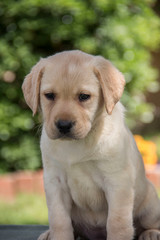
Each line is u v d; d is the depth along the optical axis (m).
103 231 4.21
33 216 7.04
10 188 8.06
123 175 3.75
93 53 8.80
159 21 9.57
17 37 8.52
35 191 8.26
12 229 4.98
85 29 8.67
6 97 8.69
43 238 4.17
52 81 3.70
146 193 4.18
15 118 8.49
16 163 8.80
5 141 8.70
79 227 4.27
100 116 3.77
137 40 9.05
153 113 13.84
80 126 3.60
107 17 8.71
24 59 8.42
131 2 9.02
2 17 8.56
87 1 8.52
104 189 3.85
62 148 3.77
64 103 3.64
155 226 4.28
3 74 8.59
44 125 3.87
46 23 8.43
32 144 8.77
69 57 3.81
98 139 3.70
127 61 8.92
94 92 3.72
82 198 3.98
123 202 3.75
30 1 8.10
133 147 4.02
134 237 4.23
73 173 3.83
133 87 9.23
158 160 10.05
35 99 3.83
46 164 3.93
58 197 3.93
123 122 3.94
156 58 14.80
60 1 8.07
